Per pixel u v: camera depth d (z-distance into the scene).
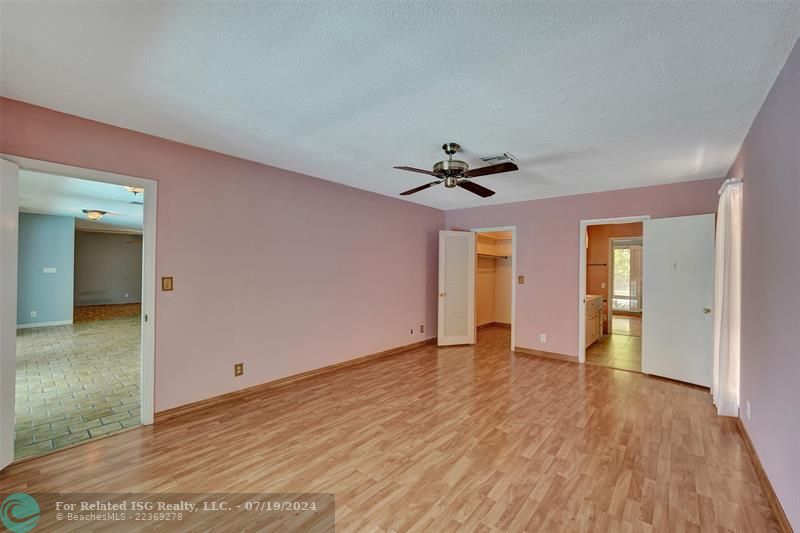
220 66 1.88
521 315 5.44
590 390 3.79
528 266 5.38
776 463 1.94
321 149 3.18
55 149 2.43
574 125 2.58
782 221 1.91
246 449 2.53
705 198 4.03
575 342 4.93
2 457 2.22
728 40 1.61
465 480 2.18
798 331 1.68
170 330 3.01
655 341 4.25
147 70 1.92
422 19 1.49
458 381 4.07
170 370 3.02
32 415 3.04
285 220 3.88
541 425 2.94
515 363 4.85
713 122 2.50
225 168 3.36
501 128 2.64
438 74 1.93
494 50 1.71
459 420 3.03
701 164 3.47
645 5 1.40
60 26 1.55
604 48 1.68
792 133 1.74
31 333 6.49
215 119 2.55
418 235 5.81
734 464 2.37
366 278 4.89
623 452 2.52
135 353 5.09
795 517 1.66
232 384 3.45
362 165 3.68
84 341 5.84
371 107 2.33
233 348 3.45
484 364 4.79
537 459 2.42
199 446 2.56
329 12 1.45
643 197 4.42
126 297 10.93
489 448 2.56
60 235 7.41
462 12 1.45
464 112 2.39
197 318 3.18
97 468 2.28
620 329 7.65
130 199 5.48
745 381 2.75
